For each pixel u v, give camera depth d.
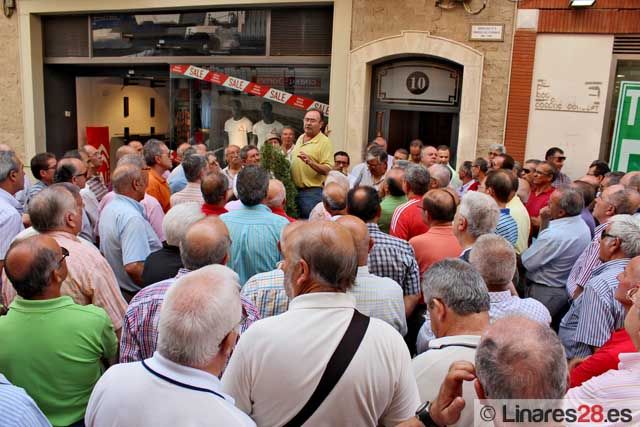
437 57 7.12
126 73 9.60
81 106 10.21
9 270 2.12
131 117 10.73
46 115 9.70
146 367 1.56
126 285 3.47
